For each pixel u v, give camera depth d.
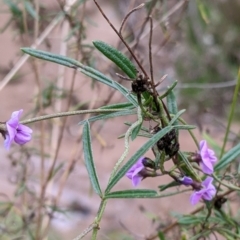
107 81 0.55
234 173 0.62
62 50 0.80
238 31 1.93
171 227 0.69
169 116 0.55
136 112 0.55
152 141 0.51
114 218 1.15
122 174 0.51
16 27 0.87
